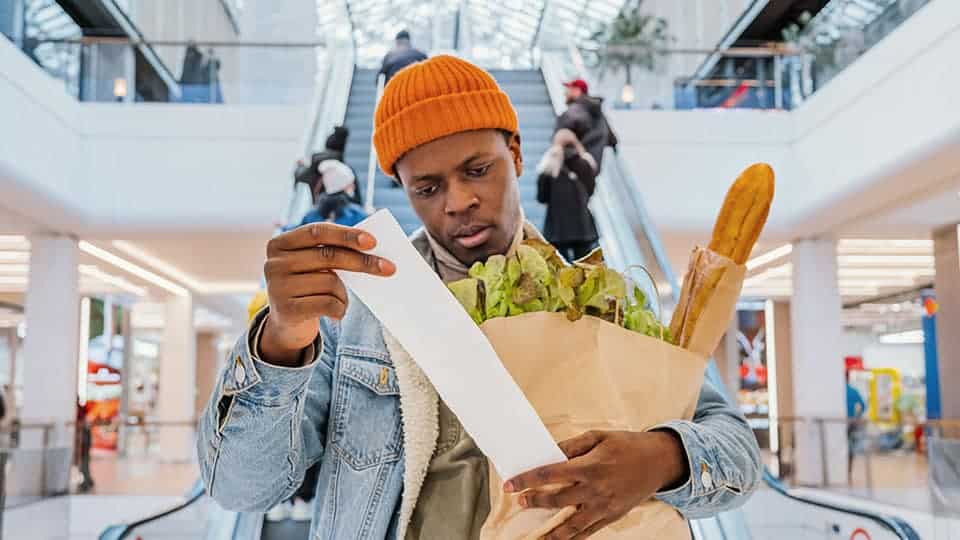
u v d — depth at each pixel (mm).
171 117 9016
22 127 7410
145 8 9352
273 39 9992
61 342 9258
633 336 974
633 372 966
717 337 1025
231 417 968
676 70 9320
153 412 19938
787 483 9180
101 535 3324
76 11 10039
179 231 9031
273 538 4148
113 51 9000
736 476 972
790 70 9164
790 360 16672
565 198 5746
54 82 8188
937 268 9203
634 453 873
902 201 7852
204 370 23359
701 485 923
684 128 9188
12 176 7293
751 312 17188
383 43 13086
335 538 1060
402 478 1053
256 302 2340
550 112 9883
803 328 9641
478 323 1013
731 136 9164
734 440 1021
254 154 9016
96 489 9844
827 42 8312
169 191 8938
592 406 950
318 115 8703
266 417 961
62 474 8734
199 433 1028
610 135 6598
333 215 5723
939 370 9211
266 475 1007
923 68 6395
